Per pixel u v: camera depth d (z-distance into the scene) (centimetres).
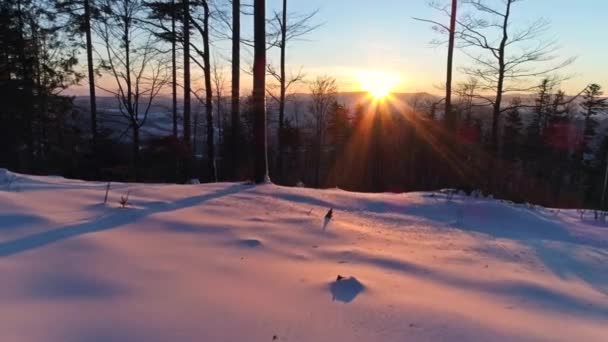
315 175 2831
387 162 2895
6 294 294
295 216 612
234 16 1345
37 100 2014
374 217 670
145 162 1642
